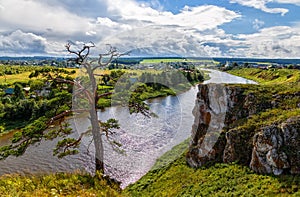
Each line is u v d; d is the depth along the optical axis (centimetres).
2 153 1242
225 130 1312
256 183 956
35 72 1284
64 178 1007
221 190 968
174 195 980
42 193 861
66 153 1238
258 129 1184
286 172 977
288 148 1007
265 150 1038
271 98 1375
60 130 1271
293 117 1116
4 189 873
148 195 990
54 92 1299
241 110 1384
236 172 1080
